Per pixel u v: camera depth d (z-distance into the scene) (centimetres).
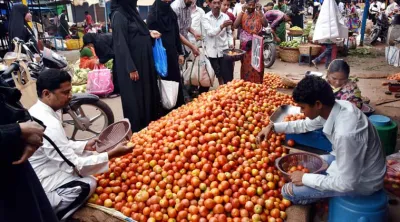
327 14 800
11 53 531
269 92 437
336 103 229
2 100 170
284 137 339
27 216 178
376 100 596
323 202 288
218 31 612
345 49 1038
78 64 877
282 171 272
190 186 285
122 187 297
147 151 317
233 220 264
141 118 463
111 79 705
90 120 499
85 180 281
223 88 436
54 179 272
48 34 1516
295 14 1282
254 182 286
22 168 177
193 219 267
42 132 167
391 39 1131
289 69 895
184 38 566
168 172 296
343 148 218
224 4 791
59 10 1902
